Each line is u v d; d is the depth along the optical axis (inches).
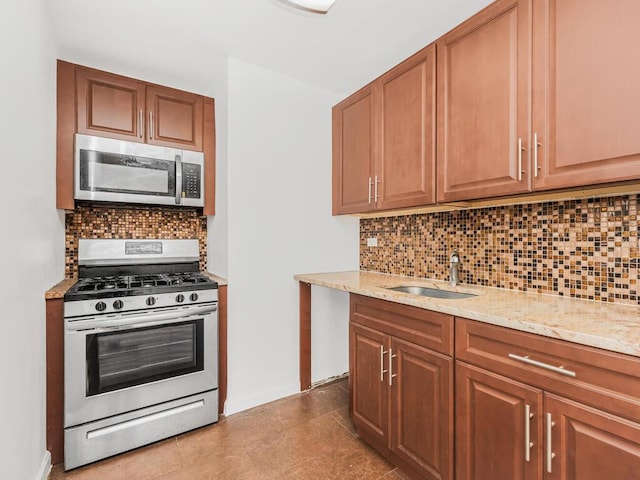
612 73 40.9
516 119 51.2
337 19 66.1
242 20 65.7
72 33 68.8
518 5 50.6
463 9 62.9
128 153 81.2
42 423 59.9
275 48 76.2
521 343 42.0
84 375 63.9
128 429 67.6
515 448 42.5
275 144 89.1
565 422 37.7
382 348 64.7
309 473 61.2
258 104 85.7
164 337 72.2
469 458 48.3
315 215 97.3
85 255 86.0
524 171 50.3
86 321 63.9
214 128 94.1
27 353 50.8
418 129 68.8
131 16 63.7
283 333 90.8
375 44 74.9
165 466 63.2
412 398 57.8
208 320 77.2
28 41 50.8
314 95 96.5
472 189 58.1
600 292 53.7
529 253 63.5
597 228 54.2
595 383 35.3
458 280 75.4
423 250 85.7
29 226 52.2
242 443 70.2
